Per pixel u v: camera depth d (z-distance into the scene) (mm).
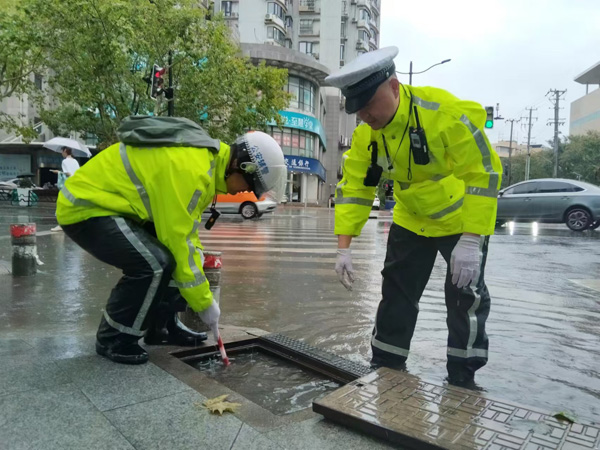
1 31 11516
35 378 2385
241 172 2680
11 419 1956
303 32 50000
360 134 2703
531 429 1861
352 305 4730
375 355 3043
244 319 4152
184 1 14531
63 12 12320
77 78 14812
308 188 42344
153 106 14781
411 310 2973
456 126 2344
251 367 2953
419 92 2410
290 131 38375
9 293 4715
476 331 2789
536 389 2789
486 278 6625
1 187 25250
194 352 2986
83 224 2506
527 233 13664
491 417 1957
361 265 7340
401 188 2670
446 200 2631
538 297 5406
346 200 2779
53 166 31344
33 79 23875
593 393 2748
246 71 16406
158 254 2531
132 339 2627
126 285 2574
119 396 2197
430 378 2891
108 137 16344
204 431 1899
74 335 3203
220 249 8828
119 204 2482
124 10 12391
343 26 56438
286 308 4570
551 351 3500
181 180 2389
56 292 4793
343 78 2238
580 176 49219
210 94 14969
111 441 1806
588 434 1833
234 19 44375
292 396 2525
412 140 2389
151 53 13703
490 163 2414
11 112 28891
